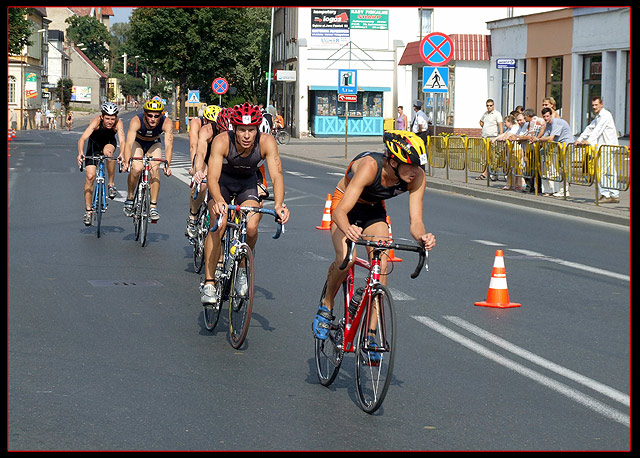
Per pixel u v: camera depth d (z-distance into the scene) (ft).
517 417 25.17
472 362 31.09
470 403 26.50
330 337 28.14
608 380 28.94
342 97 151.64
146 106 57.00
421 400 26.78
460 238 63.36
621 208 77.87
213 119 42.29
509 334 35.24
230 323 33.55
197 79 347.56
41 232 63.36
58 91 460.55
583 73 153.89
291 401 26.63
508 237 64.03
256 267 50.31
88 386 27.84
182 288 44.34
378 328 25.58
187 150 194.90
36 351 32.04
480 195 94.79
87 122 511.81
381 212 28.63
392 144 26.32
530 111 91.04
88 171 61.21
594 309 40.11
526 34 174.19
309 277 47.37
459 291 44.06
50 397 26.66
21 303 40.22
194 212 49.24
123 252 55.16
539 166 88.89
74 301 40.83
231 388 27.89
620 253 56.90
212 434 23.59
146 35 337.72
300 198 89.40
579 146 82.38
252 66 358.02
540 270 50.39
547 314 38.99
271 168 34.14
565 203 81.82
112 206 79.87
